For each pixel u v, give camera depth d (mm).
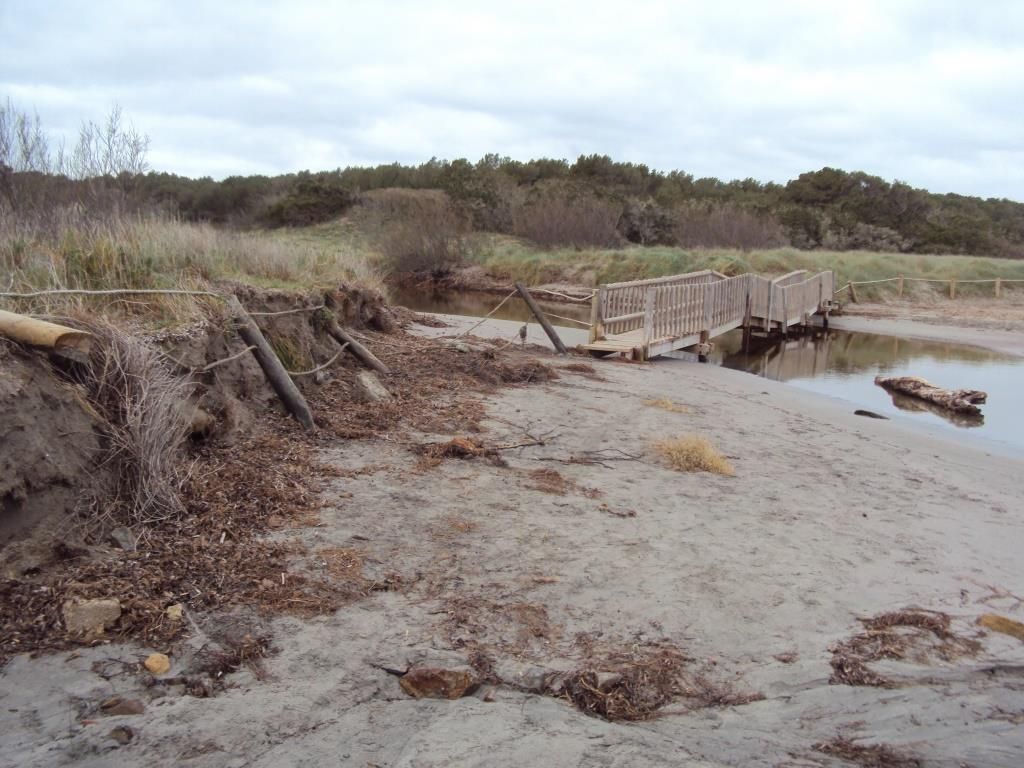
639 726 3643
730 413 11023
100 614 3945
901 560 5891
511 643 4215
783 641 4488
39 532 4359
